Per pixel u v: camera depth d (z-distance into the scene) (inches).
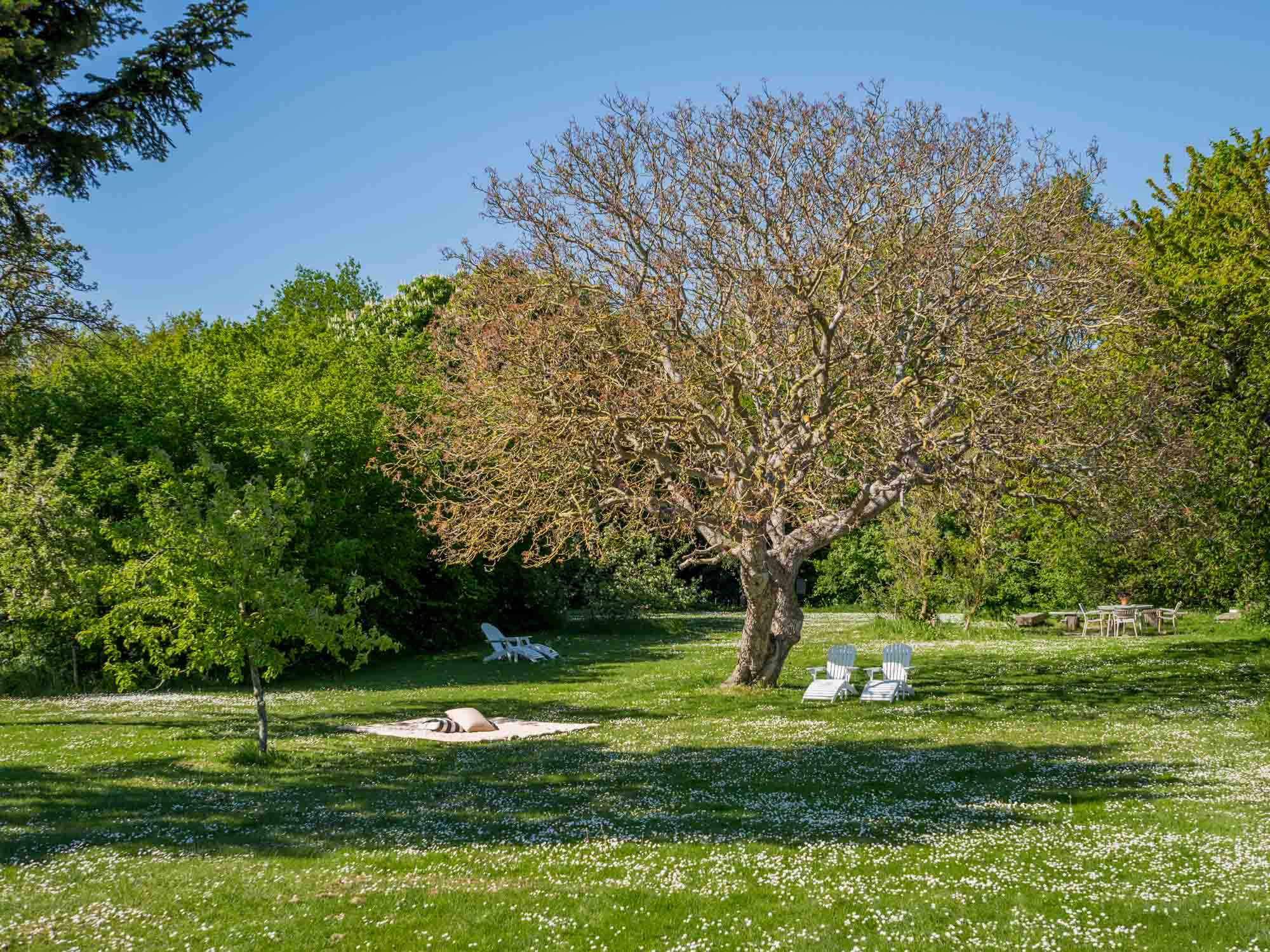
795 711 794.8
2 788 524.4
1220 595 1153.4
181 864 380.8
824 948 287.7
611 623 1758.1
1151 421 825.5
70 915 322.7
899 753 598.5
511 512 823.7
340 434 1291.8
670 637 1662.2
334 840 418.3
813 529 892.6
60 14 479.2
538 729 729.6
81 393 1171.3
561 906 328.8
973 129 812.0
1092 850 376.8
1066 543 1141.7
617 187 797.2
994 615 1722.4
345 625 634.2
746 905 326.0
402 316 1892.2
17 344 1101.7
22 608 740.7
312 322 2001.7
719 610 2353.6
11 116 460.8
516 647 1355.8
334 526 1237.1
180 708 865.5
